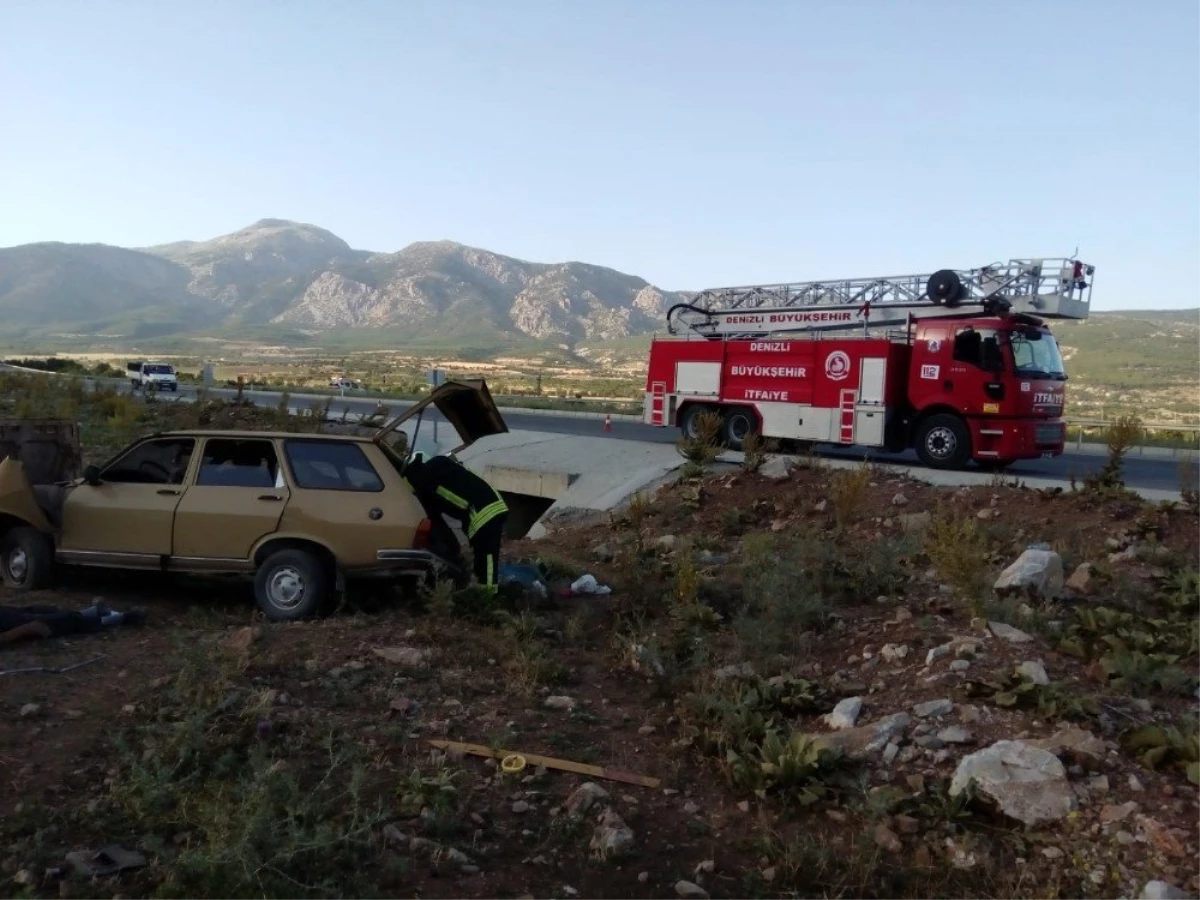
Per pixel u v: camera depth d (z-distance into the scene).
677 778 5.84
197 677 6.41
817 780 5.57
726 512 14.27
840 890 4.72
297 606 8.67
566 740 6.24
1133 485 18.86
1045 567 8.95
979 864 4.88
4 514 9.45
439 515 9.55
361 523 8.70
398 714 6.40
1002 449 18.89
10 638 7.38
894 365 19.98
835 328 22.30
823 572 9.75
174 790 5.02
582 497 18.45
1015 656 6.99
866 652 7.59
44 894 4.29
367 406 40.59
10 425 11.18
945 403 19.42
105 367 64.19
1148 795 5.19
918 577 9.93
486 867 4.76
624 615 9.23
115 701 6.28
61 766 5.38
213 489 9.03
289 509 8.79
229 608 9.20
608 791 5.61
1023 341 19.06
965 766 5.46
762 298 23.83
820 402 20.92
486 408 10.14
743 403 22.23
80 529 9.34
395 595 9.37
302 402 41.84
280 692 6.50
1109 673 6.62
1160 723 6.00
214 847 4.31
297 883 4.27
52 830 4.72
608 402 48.31
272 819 4.60
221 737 5.63
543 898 4.54
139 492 9.24
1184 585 9.31
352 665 7.11
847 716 6.38
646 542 13.30
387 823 4.98
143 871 4.47
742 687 6.84
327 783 5.26
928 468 19.44
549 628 8.66
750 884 4.74
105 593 9.58
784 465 16.12
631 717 6.79
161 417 24.70
